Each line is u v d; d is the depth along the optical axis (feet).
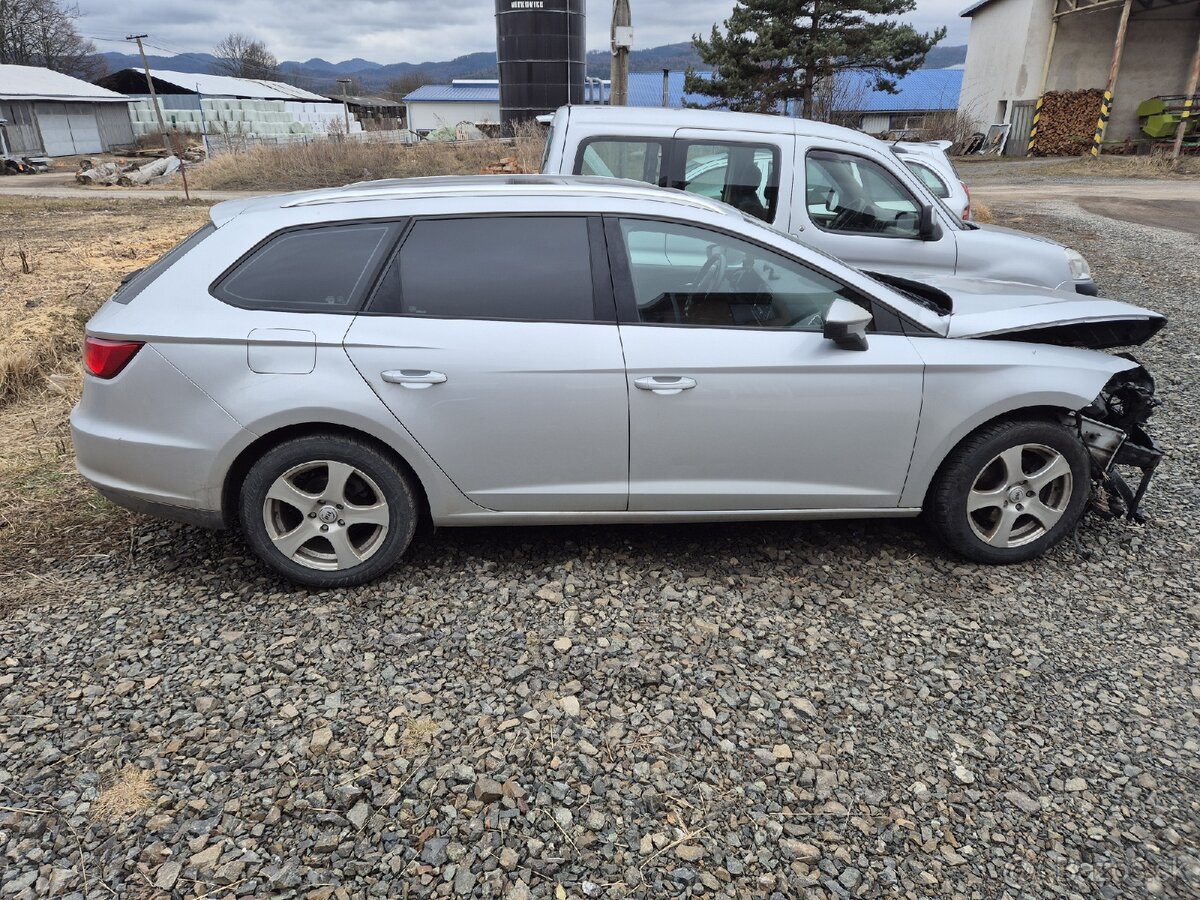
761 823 7.50
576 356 10.36
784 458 10.97
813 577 11.50
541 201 10.71
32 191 74.02
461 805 7.63
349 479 10.77
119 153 134.62
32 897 6.61
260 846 7.16
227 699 8.93
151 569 11.57
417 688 9.17
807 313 10.94
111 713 8.68
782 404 10.66
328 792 7.73
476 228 10.55
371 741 8.37
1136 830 7.47
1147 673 9.57
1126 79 97.35
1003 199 58.70
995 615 10.66
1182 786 7.96
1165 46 95.66
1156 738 8.57
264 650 9.77
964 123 103.19
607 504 11.09
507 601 10.82
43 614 10.43
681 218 10.73
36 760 8.02
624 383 10.43
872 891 6.86
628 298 10.60
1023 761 8.26
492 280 10.48
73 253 32.83
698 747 8.39
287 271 10.30
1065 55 97.96
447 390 10.25
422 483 10.69
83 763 8.00
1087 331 11.78
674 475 10.96
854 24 84.58
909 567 11.78
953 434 11.02
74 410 11.00
